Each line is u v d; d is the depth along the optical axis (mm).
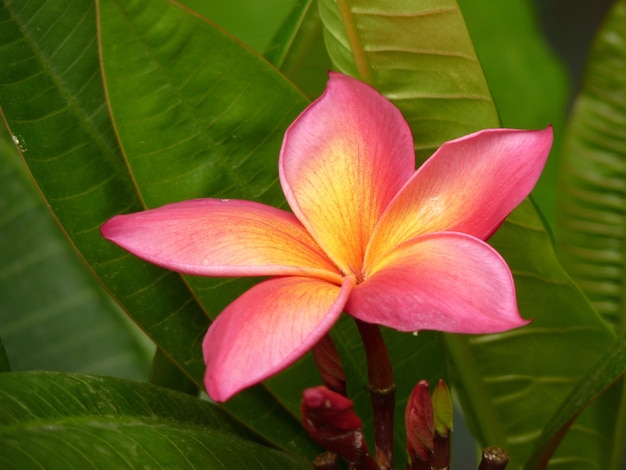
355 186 297
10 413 281
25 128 338
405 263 274
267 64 347
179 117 343
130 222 282
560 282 366
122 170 346
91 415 299
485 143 290
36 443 273
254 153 348
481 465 298
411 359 359
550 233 361
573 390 341
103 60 336
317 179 297
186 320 343
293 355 259
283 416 349
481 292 263
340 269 285
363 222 294
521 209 356
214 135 346
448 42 351
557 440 339
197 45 342
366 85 305
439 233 275
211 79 344
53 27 346
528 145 287
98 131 346
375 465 279
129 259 340
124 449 287
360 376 354
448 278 266
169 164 342
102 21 335
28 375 298
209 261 277
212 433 320
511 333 377
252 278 344
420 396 291
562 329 374
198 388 349
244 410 345
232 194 347
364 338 294
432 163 290
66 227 337
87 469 274
